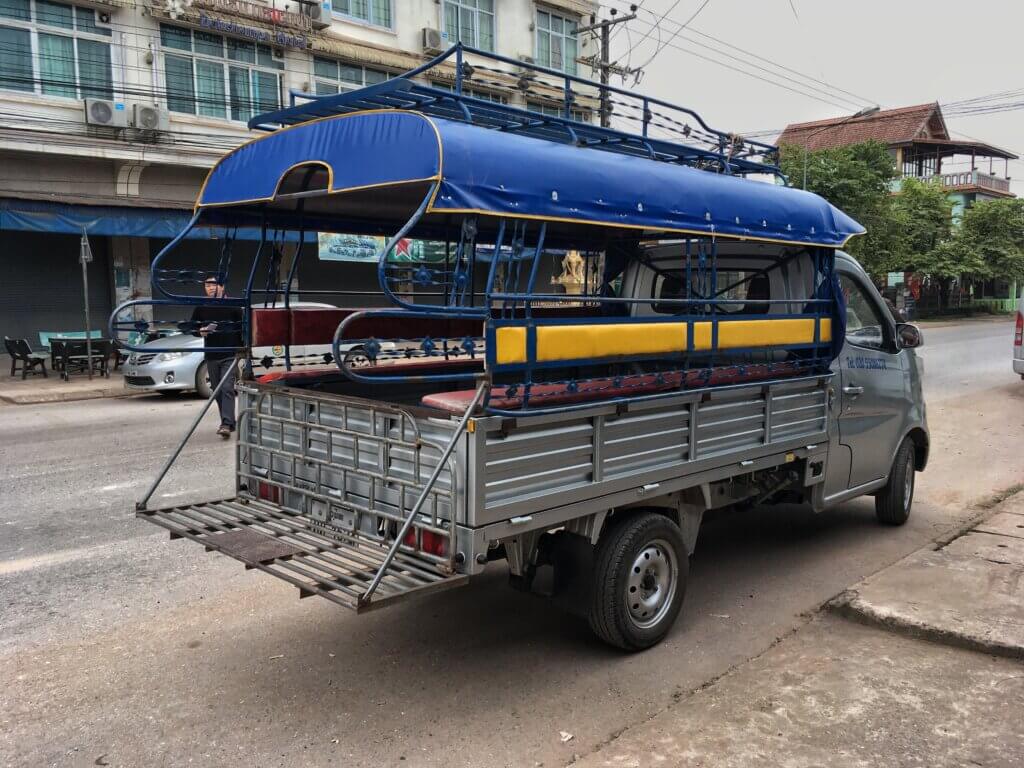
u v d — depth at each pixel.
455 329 6.06
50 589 4.98
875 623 4.33
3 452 9.19
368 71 20.92
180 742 3.31
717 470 4.46
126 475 7.98
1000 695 3.54
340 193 4.36
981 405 12.73
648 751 3.14
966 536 5.71
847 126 51.66
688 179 4.26
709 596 4.94
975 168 55.72
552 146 3.71
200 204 4.59
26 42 15.90
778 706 3.47
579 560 3.94
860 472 5.82
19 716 3.51
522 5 24.03
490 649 4.18
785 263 5.39
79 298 17.89
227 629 4.42
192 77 18.00
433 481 3.22
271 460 4.43
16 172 16.08
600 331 3.73
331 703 3.62
